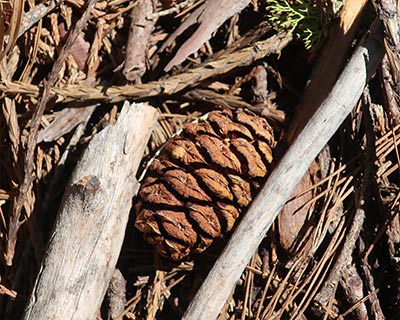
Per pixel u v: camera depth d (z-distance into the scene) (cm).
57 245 47
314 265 48
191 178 47
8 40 49
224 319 48
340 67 49
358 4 49
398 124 49
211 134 48
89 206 47
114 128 48
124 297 48
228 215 47
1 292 48
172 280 49
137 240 49
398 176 49
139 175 49
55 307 46
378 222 49
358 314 48
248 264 48
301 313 47
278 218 48
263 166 48
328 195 48
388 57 48
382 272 48
